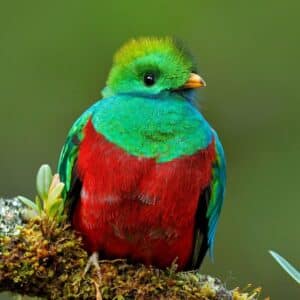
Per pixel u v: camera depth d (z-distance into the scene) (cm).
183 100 916
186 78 916
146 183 863
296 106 1706
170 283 822
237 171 1631
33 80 1725
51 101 1706
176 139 871
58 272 796
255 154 1645
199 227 934
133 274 830
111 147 866
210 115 1706
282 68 1745
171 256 890
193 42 1773
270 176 1616
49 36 1761
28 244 780
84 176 878
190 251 909
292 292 1461
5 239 777
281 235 1543
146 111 877
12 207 816
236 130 1683
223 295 819
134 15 1794
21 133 1661
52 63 1742
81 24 1775
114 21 1791
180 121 878
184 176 870
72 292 801
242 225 1560
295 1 1834
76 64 1747
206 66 1752
